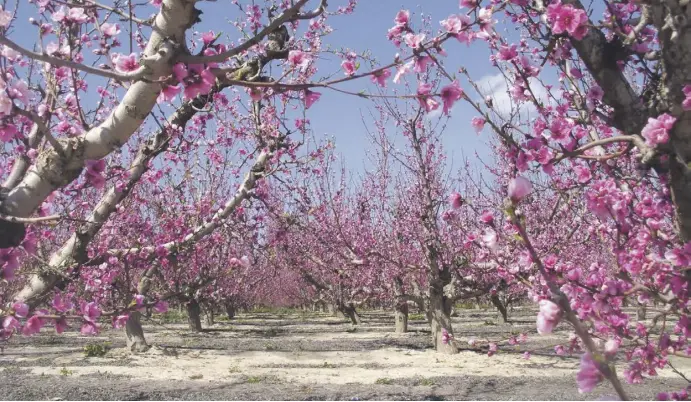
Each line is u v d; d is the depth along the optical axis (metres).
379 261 17.58
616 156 3.83
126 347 18.45
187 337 22.70
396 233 17.94
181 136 6.04
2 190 3.40
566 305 2.04
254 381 12.66
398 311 23.55
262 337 22.89
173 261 7.22
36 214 3.97
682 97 3.51
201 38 3.30
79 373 13.68
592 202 3.63
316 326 29.09
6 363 15.23
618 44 4.05
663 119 3.36
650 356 3.67
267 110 11.03
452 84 3.40
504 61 4.45
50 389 11.55
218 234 12.15
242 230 12.62
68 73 3.83
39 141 3.93
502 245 8.05
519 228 2.15
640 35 4.17
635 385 10.70
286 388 11.81
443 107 3.41
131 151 8.62
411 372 13.61
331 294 28.39
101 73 2.72
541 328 2.04
